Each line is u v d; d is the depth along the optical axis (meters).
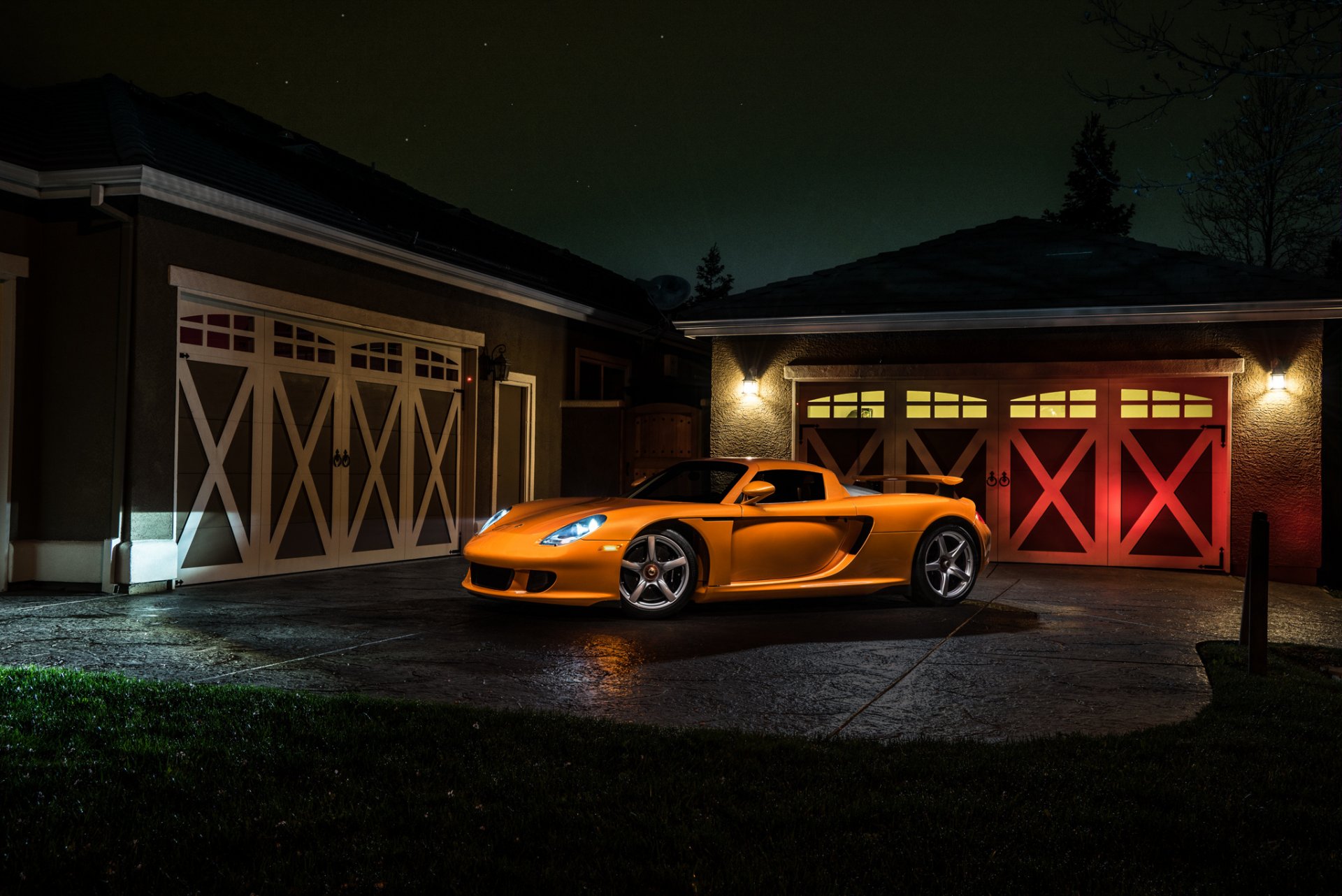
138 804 3.05
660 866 2.69
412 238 11.44
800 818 3.03
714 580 7.18
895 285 12.12
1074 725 4.37
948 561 8.00
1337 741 4.03
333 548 10.02
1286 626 7.44
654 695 4.78
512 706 4.52
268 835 2.85
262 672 5.10
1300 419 10.50
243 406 8.90
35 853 2.69
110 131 8.30
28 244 7.87
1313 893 2.64
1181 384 10.99
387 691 4.76
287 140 12.69
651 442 13.94
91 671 5.04
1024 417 11.52
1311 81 5.30
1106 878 2.68
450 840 2.85
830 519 7.61
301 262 9.39
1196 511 10.90
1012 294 11.48
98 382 7.82
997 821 3.04
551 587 6.77
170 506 8.09
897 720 4.41
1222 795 3.30
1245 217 16.89
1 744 3.56
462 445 12.07
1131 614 7.71
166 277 8.00
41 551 7.89
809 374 12.03
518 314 12.86
